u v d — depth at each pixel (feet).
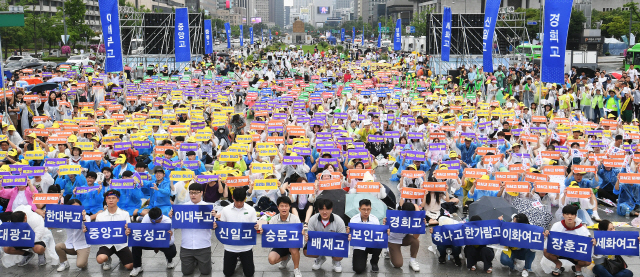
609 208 50.31
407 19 515.09
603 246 32.68
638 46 166.61
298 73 168.96
